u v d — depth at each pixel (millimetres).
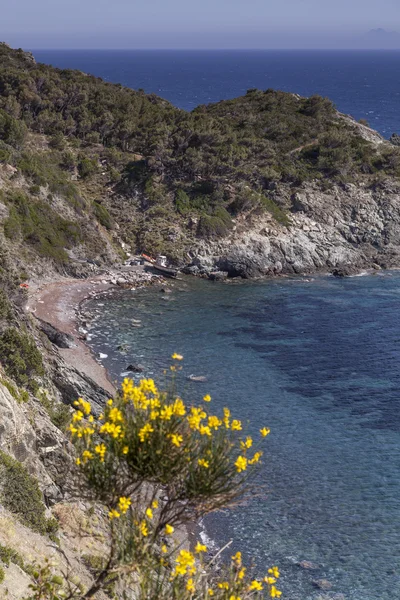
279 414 55406
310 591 34438
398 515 41344
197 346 71562
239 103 153750
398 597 34219
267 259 104938
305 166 126250
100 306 83750
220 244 105750
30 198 96875
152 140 121188
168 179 117312
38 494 26109
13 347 40188
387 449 49750
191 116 135250
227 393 59312
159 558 9789
